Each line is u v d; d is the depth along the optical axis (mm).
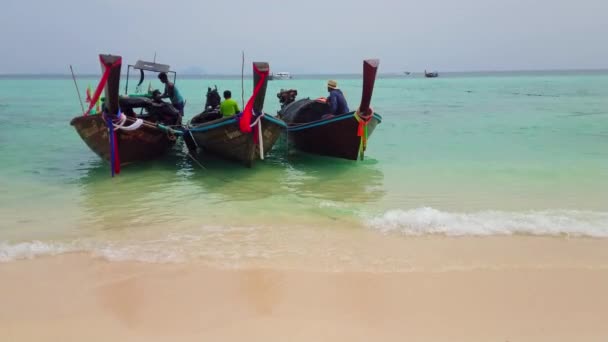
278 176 10375
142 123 10195
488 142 14633
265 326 4184
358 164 11586
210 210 7828
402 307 4512
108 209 7914
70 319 4336
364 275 5191
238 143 10336
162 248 6059
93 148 11000
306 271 5297
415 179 9961
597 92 43375
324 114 12883
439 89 54125
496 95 40562
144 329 4160
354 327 4172
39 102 30750
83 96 37125
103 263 5582
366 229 6727
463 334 4070
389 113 24562
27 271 5371
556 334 4082
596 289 4871
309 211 7680
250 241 6297
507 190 8922
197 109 25828
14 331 4141
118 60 9117
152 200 8461
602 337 4039
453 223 6891
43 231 6797
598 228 6648
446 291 4824
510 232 6531
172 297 4734
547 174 10164
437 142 14727
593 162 11375
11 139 15062
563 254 5766
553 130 17266
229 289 4891
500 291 4824
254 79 9547
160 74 12609
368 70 9883
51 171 10711
